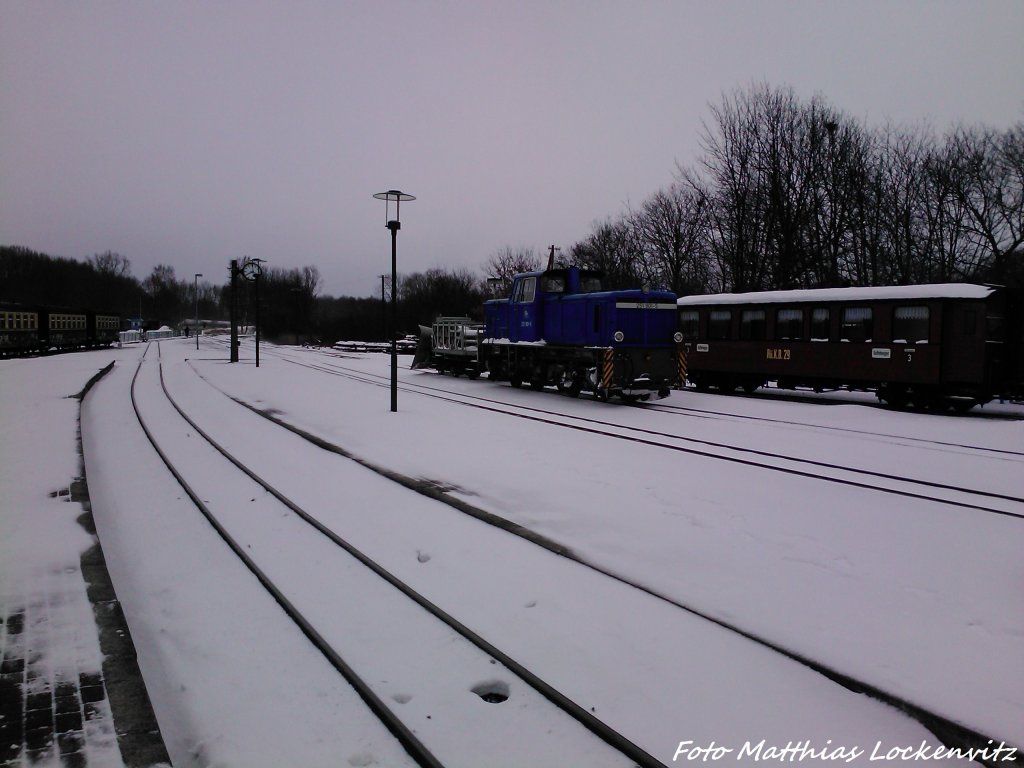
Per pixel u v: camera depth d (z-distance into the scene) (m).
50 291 98.19
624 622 5.05
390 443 12.29
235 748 3.61
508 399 19.94
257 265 37.59
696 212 42.00
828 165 34.28
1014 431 14.27
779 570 6.02
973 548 6.59
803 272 34.06
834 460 10.92
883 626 4.91
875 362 19.34
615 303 18.08
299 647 4.79
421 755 3.51
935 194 33.16
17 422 14.41
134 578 6.18
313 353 52.50
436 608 5.26
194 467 10.66
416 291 66.25
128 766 3.22
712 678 4.27
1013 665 4.35
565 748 3.61
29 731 3.47
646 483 9.21
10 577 5.60
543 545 6.70
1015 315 18.34
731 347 23.34
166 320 135.50
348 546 6.73
